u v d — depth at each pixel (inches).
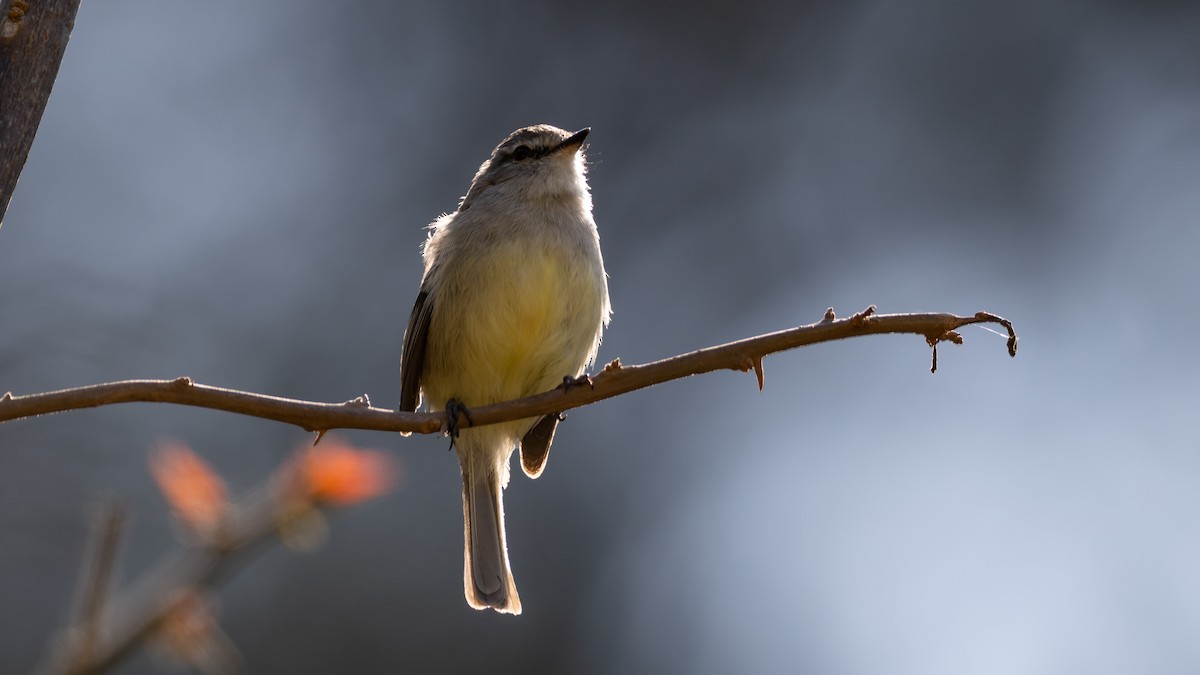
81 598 263.9
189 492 278.1
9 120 251.4
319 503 277.6
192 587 266.8
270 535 276.5
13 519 671.1
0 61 252.4
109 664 257.1
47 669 261.1
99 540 259.4
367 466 281.4
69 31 259.3
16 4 252.7
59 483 689.6
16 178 252.2
